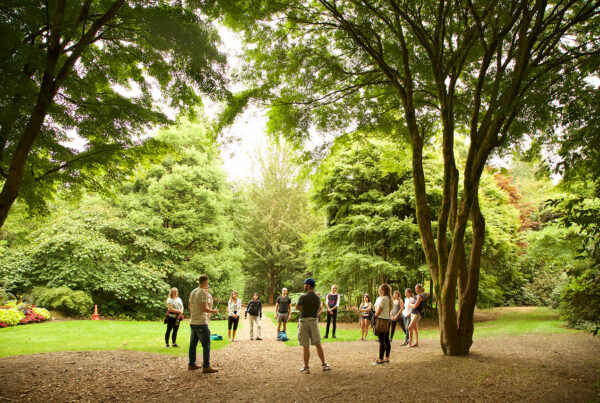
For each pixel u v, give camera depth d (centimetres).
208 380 591
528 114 671
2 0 449
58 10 477
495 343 940
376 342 1070
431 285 1886
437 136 1150
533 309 2284
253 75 834
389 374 596
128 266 1852
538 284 2430
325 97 932
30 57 432
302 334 648
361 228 1623
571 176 692
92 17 607
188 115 765
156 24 564
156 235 1978
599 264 550
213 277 2147
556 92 575
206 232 2095
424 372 600
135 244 1873
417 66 864
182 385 561
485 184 1970
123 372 639
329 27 806
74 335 1089
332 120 997
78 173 738
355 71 916
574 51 740
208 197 2078
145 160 793
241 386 551
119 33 624
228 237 2294
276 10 725
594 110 536
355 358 784
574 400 431
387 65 830
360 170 1775
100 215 1880
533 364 650
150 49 657
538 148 838
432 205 1692
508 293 2559
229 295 2378
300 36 838
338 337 1197
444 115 772
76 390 525
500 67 699
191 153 2112
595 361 677
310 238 1991
